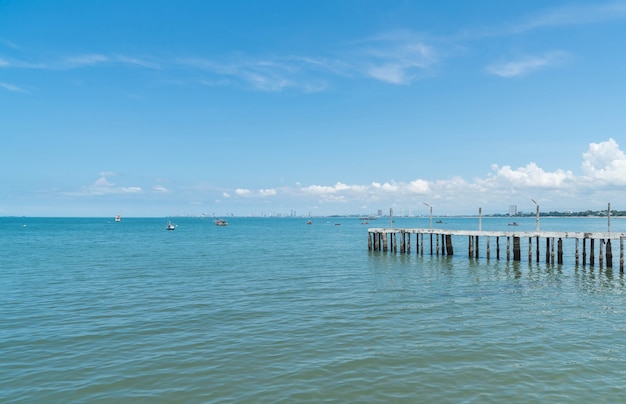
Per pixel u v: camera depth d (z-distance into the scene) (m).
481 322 18.44
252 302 22.55
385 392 11.38
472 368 13.03
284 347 15.05
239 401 10.91
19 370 13.02
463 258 46.03
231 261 42.53
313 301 22.83
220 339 16.00
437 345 15.23
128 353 14.48
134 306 21.55
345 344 15.37
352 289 26.55
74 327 17.70
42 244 67.00
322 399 11.00
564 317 19.36
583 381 12.07
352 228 165.38
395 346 15.13
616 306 21.70
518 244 40.97
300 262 42.03
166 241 76.69
